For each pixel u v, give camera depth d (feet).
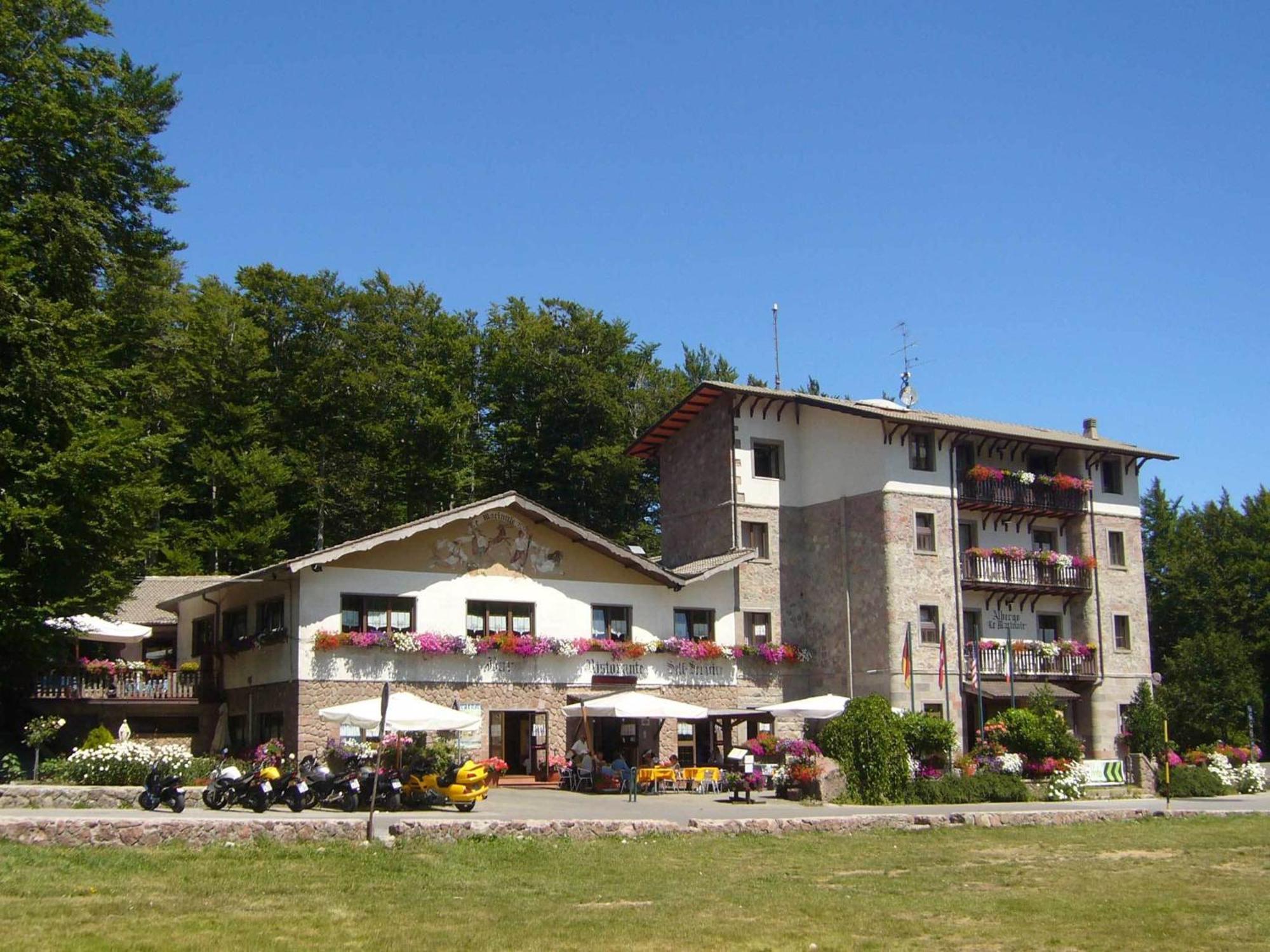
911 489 144.56
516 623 128.26
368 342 209.46
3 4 115.65
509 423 216.95
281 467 188.03
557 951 47.37
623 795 110.22
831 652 146.20
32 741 101.86
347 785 83.61
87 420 107.65
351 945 47.06
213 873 60.18
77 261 114.32
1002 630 151.53
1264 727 195.72
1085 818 100.07
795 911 57.31
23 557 101.04
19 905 51.03
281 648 119.65
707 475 153.48
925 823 91.30
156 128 149.18
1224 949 50.16
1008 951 49.52
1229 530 226.38
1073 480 156.56
